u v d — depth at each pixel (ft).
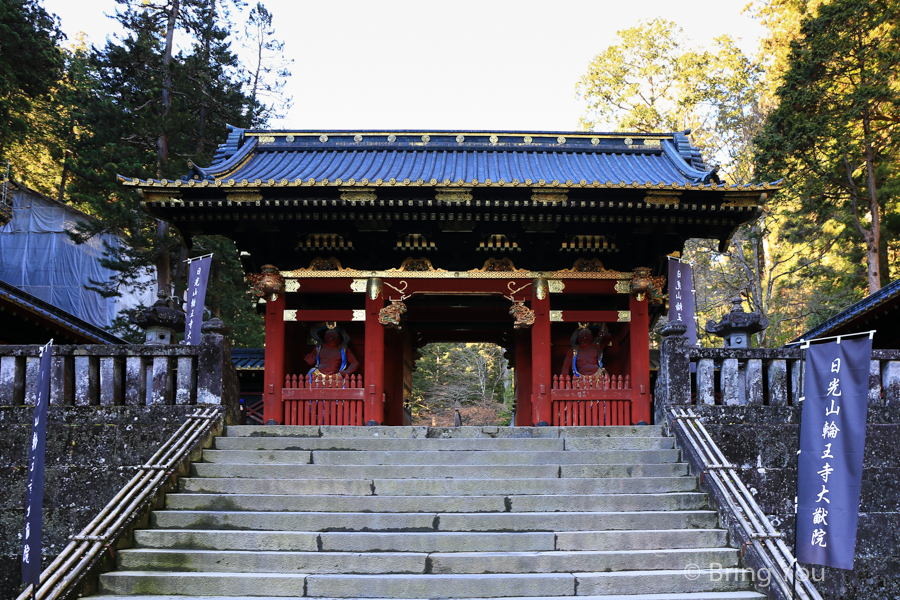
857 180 100.01
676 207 49.14
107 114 99.45
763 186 47.44
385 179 53.83
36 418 30.91
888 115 93.40
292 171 56.95
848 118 86.69
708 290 124.36
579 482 35.99
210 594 29.35
